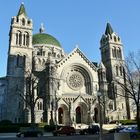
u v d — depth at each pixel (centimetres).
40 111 8944
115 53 12231
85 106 9731
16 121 8838
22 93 8825
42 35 13088
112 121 9819
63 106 9344
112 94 10888
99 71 10806
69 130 6138
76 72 10438
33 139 4594
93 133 6369
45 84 9450
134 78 6712
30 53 10150
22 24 10450
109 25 13000
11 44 9919
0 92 10212
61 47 13362
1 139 4800
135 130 5103
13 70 9544
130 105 10900
